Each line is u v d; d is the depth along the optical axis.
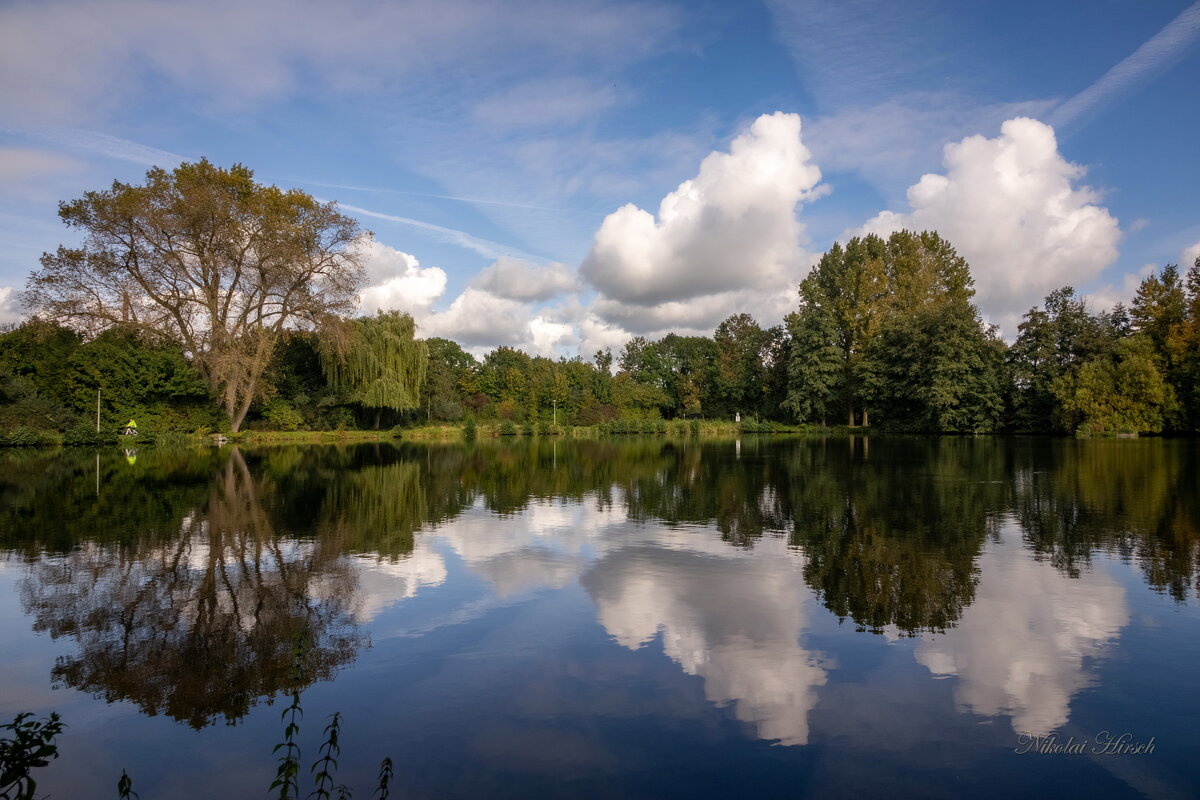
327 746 4.50
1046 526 11.95
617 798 3.89
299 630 6.71
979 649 6.16
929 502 14.95
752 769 4.21
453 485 19.09
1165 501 14.71
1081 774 4.17
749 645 6.29
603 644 6.33
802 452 33.53
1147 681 5.48
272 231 38.03
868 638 6.45
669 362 93.31
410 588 8.19
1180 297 46.75
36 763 3.97
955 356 50.91
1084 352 47.38
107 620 7.00
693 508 14.51
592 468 24.81
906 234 61.06
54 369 37.25
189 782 4.09
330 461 27.81
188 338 40.06
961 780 4.11
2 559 9.65
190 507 14.58
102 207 34.38
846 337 61.34
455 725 4.79
